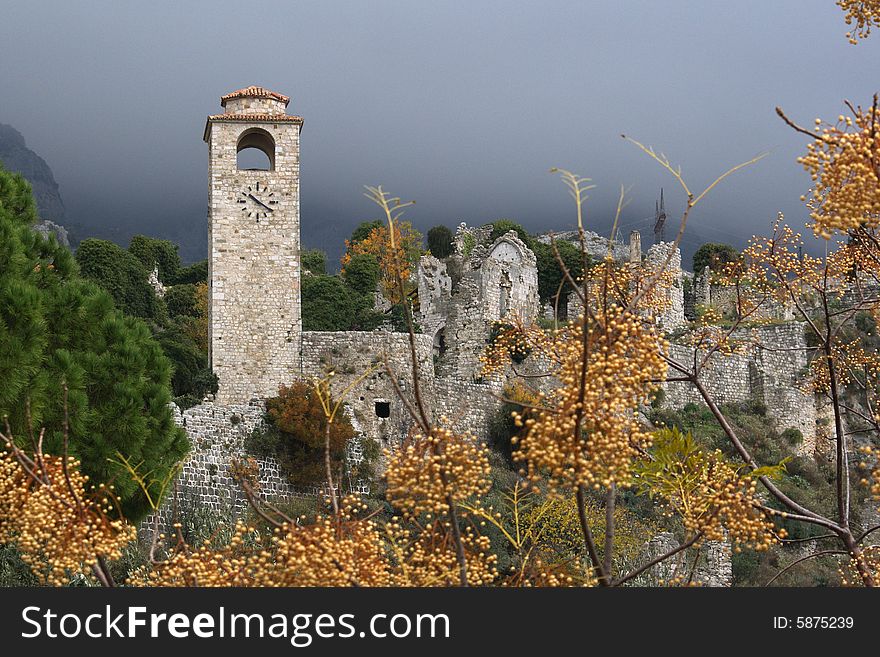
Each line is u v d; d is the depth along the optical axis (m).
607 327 15.05
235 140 76.06
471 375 83.12
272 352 73.94
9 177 45.78
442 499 15.26
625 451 14.65
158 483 37.78
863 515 64.50
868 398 22.22
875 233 18.61
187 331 103.12
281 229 75.25
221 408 61.09
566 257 120.00
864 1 17.61
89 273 107.38
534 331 20.06
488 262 86.62
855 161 14.75
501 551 33.06
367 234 130.62
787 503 17.66
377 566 15.76
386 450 15.71
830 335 20.30
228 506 58.12
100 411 37.69
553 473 14.54
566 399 14.55
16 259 40.25
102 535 16.23
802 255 22.36
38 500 16.08
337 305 100.94
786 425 83.38
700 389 18.83
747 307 23.31
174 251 133.00
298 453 62.09
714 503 16.62
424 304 100.19
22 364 35.69
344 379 72.31
